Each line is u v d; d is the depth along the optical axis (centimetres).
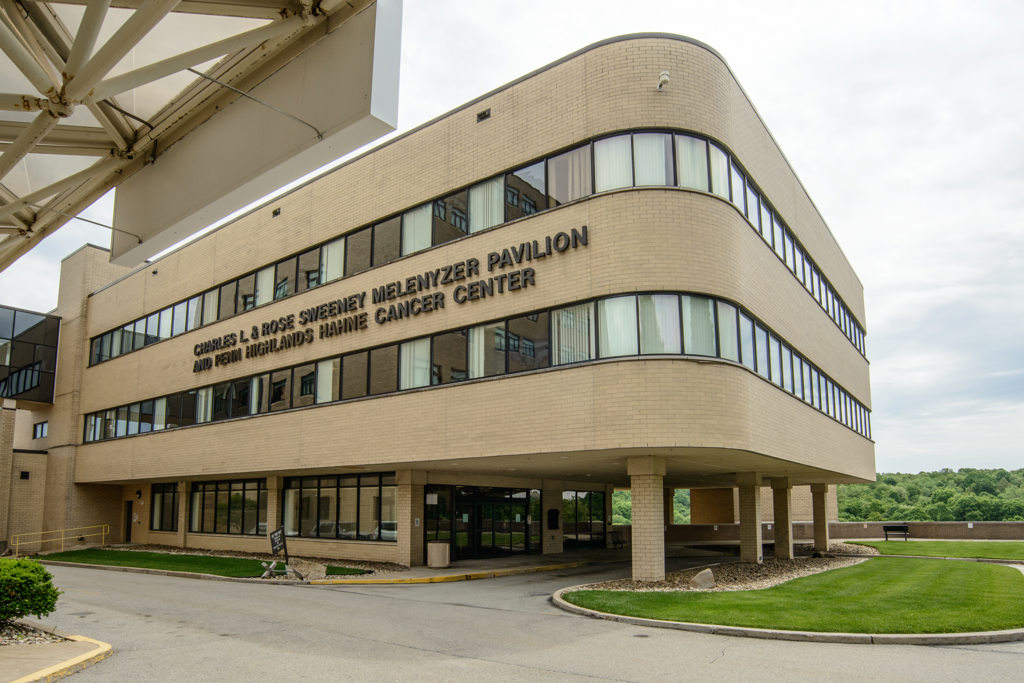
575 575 2275
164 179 834
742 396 1856
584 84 1994
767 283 2228
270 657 1056
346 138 649
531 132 2097
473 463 2272
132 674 950
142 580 2245
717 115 1978
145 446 3450
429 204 2350
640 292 1819
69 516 3881
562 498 3241
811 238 2947
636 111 1909
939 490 9412
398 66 642
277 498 3016
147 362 3544
